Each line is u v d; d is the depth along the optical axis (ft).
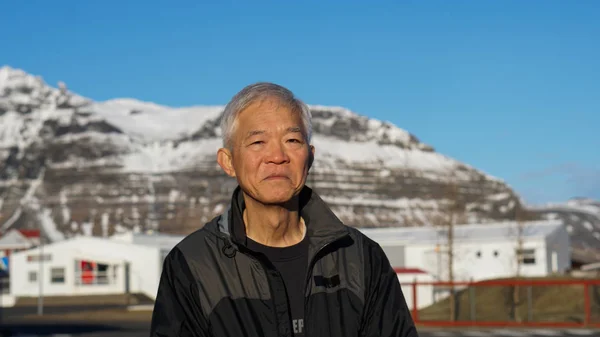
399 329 12.41
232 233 12.09
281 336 11.94
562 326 115.96
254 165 12.06
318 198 12.76
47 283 295.69
